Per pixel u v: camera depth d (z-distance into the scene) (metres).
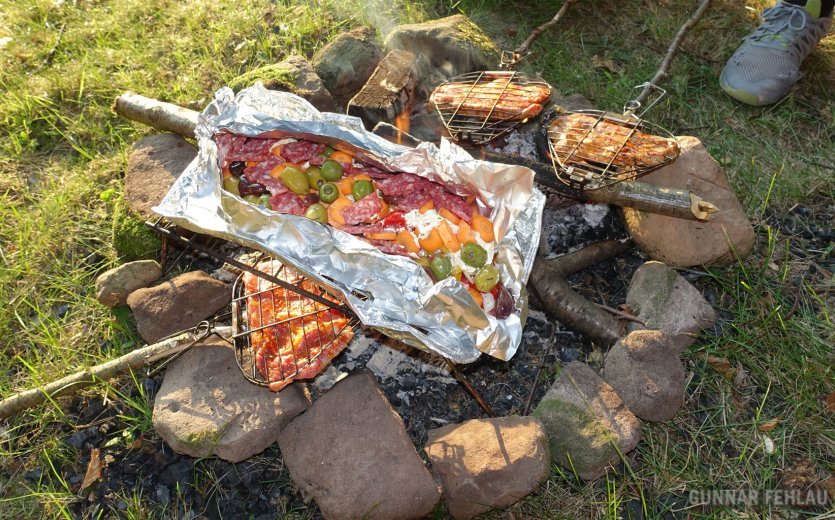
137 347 0.86
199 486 0.76
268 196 0.71
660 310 0.84
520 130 0.93
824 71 1.14
